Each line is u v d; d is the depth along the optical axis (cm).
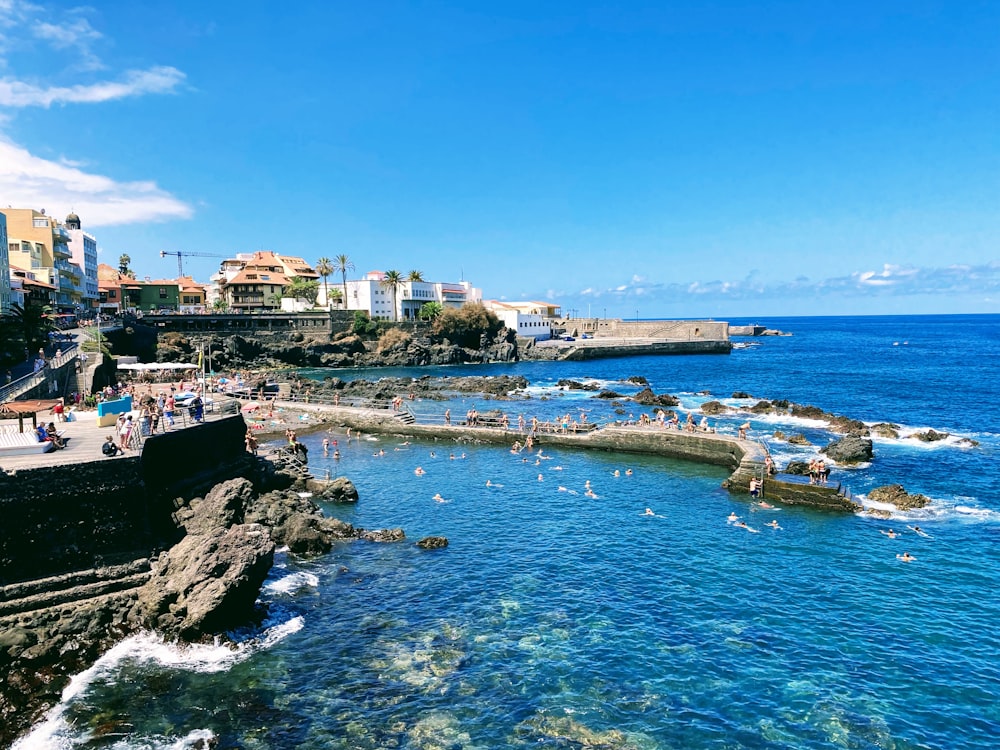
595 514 4300
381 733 2097
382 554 3603
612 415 8256
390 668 2469
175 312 16062
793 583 3183
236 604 2709
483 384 10850
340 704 2248
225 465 4062
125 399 4206
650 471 5500
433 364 16262
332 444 6619
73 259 13462
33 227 11800
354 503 4584
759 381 11838
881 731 2094
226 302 18988
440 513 4347
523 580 3247
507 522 4147
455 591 3130
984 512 4219
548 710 2208
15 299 8975
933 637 2670
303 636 2711
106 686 2347
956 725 2125
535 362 16888
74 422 4153
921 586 3139
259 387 9312
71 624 2597
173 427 3722
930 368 13525
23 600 2611
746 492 4759
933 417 7800
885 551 3584
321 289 19412
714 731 2095
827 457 5694
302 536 3606
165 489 3391
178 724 2150
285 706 2239
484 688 2339
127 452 3077
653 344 18162
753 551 3606
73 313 11344
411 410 8475
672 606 2955
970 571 3303
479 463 5838
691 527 4019
